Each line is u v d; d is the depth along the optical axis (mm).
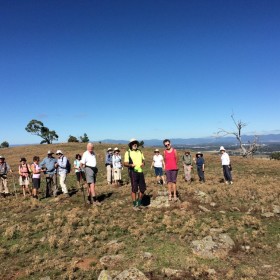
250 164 35469
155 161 19656
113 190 18219
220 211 13070
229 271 8031
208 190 16766
